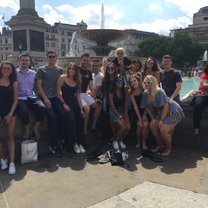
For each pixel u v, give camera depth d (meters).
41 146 5.66
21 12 52.78
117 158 5.00
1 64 4.96
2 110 4.93
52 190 4.00
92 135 6.44
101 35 13.84
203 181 4.31
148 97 5.57
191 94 6.19
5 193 3.91
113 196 3.82
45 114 5.52
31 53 51.97
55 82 5.84
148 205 3.59
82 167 4.82
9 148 4.85
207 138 5.84
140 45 88.44
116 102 6.01
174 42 81.88
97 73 6.79
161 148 5.71
